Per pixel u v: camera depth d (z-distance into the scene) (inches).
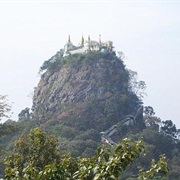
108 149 584.1
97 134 7180.1
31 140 1310.3
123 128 7465.6
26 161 1273.4
